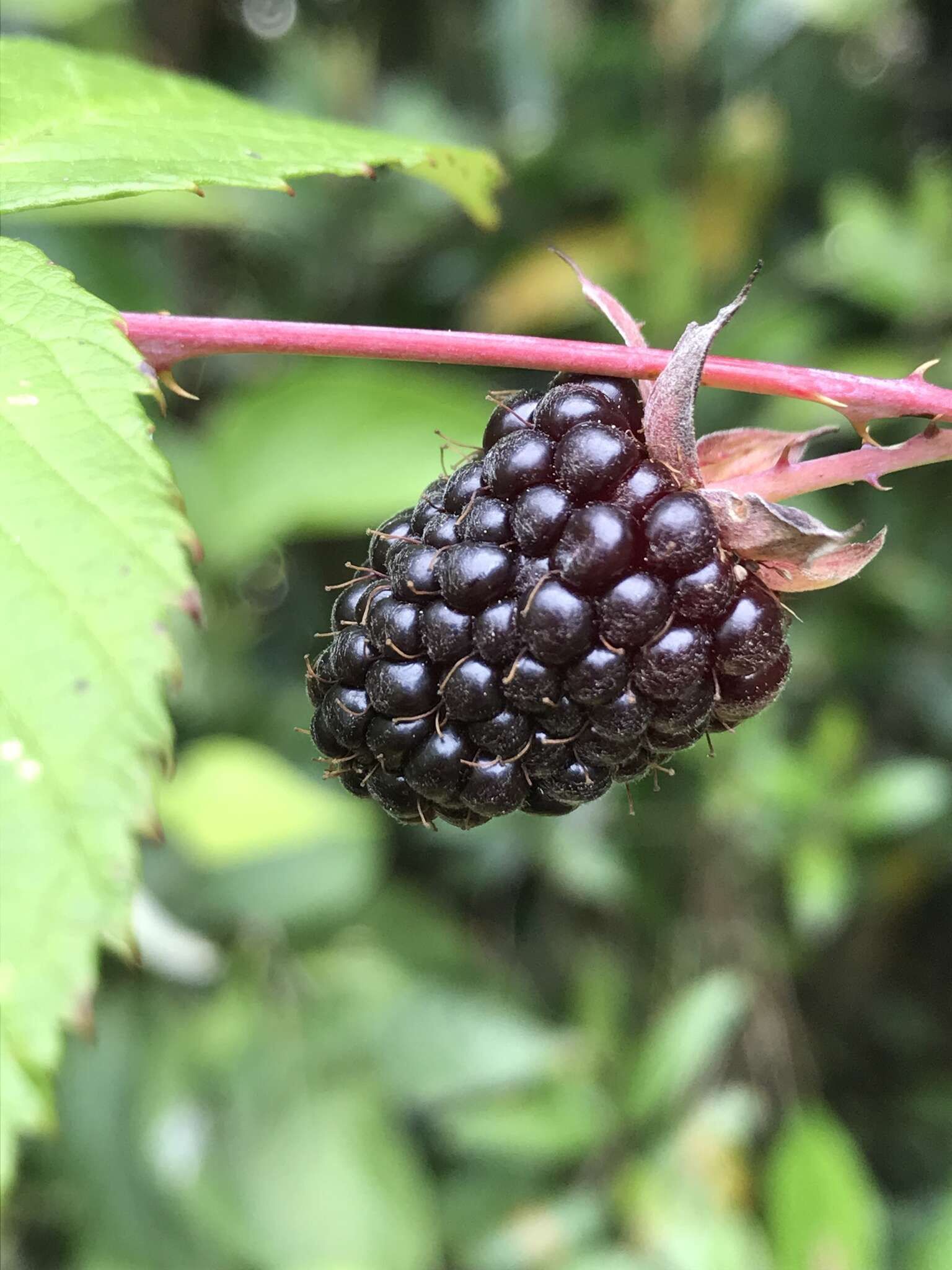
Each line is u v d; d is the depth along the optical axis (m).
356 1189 0.13
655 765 0.06
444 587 0.06
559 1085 0.13
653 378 0.06
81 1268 0.12
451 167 0.08
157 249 0.17
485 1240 0.13
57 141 0.06
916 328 0.15
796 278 0.16
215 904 0.14
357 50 0.20
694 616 0.06
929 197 0.15
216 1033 0.14
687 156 0.17
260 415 0.14
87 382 0.05
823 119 0.18
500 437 0.06
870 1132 0.15
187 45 0.19
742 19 0.17
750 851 0.14
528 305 0.16
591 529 0.05
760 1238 0.12
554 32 0.19
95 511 0.05
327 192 0.17
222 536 0.14
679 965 0.15
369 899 0.16
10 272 0.05
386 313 0.19
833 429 0.06
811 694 0.15
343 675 0.06
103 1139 0.13
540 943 0.18
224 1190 0.13
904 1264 0.13
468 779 0.06
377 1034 0.14
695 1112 0.13
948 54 0.18
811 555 0.06
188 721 0.15
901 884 0.15
